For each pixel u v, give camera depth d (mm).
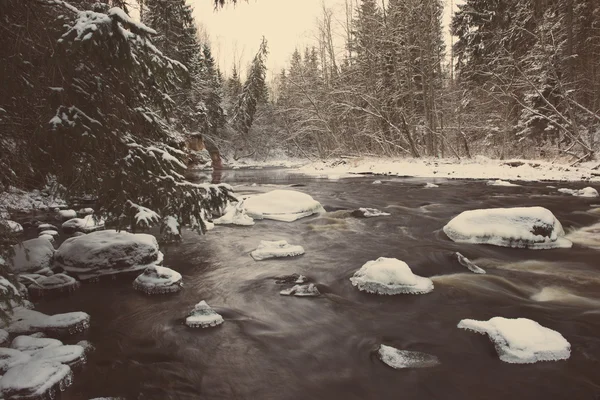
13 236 5266
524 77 23812
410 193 18156
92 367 4145
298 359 4328
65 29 4438
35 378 3492
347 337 4840
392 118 35344
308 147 58344
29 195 14352
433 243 9469
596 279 6871
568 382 3797
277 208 13367
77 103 4828
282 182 25438
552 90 24453
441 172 25094
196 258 8477
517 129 30438
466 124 31953
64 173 5254
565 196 15484
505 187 18375
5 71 4367
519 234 8883
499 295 6164
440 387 3760
